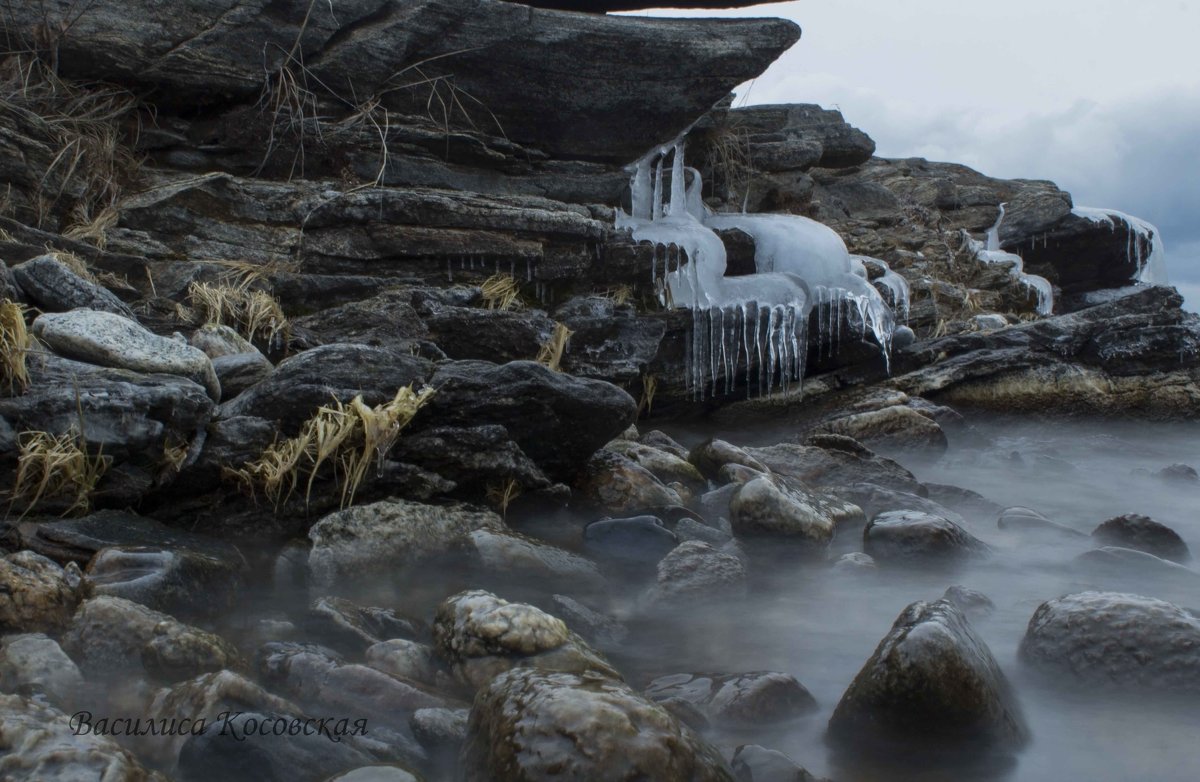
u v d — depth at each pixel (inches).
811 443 302.2
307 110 343.3
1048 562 211.0
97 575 158.6
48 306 230.5
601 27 370.9
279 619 159.6
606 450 254.4
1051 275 605.6
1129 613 144.6
